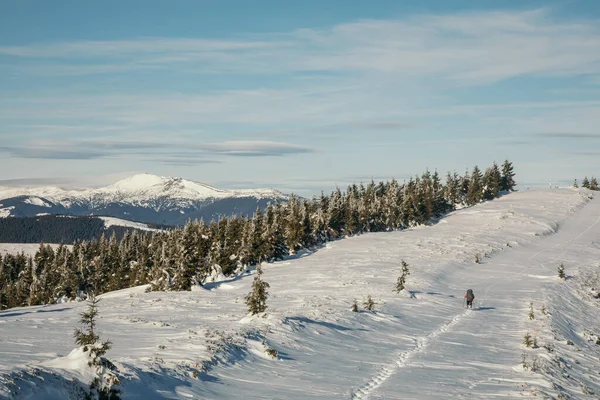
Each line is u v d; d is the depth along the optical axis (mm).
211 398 16125
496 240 102500
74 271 101188
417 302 44875
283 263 84688
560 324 39438
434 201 139375
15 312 47750
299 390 17906
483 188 166375
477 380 21062
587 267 77938
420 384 19828
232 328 26531
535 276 68688
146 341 23266
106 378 14414
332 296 45500
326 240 111875
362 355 24547
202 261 81438
